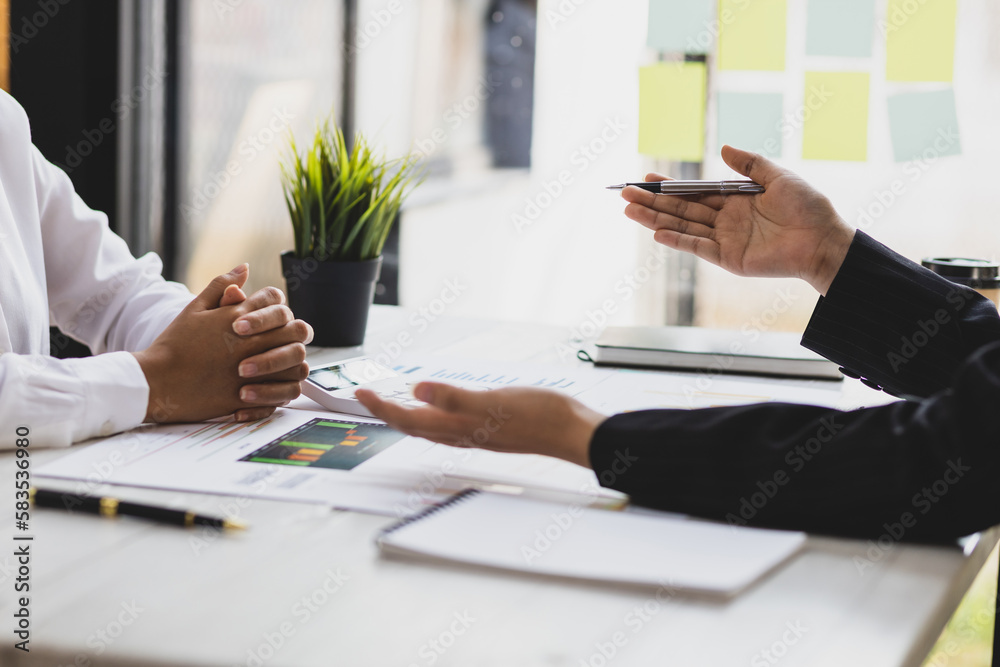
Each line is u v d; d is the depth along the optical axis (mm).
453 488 708
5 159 1132
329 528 630
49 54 1847
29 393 787
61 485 703
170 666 459
